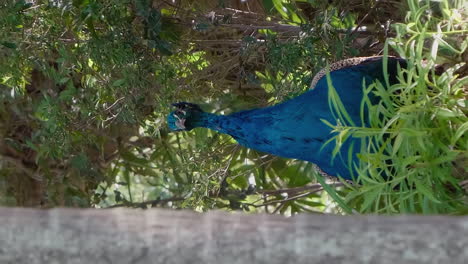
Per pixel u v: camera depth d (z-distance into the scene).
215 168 6.62
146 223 2.47
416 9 4.41
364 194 4.27
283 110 4.61
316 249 2.31
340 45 5.58
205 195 6.44
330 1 6.14
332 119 4.48
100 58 5.90
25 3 5.86
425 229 2.27
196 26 6.02
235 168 7.37
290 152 4.63
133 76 5.95
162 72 6.06
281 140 4.61
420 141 3.81
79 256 2.46
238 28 6.38
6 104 7.50
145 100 6.33
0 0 5.85
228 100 6.96
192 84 6.42
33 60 6.16
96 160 7.75
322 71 5.01
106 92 6.36
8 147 7.66
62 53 6.04
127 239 2.44
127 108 6.17
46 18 6.02
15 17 5.80
